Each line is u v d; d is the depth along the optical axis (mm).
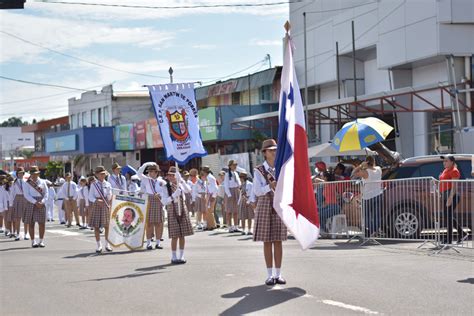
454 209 12805
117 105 50344
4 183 20438
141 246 14766
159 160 43344
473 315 7160
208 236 18406
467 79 23688
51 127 64625
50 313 7902
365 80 30094
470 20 23531
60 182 33281
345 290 8719
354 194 15211
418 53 24766
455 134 23312
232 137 33812
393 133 27359
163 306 8062
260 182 9258
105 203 14672
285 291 8734
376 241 14453
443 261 11375
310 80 32156
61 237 19391
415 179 13961
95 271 11305
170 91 13047
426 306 7645
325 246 14227
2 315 7859
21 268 12008
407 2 25219
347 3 29156
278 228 9211
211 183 21031
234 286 9266
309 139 33031
